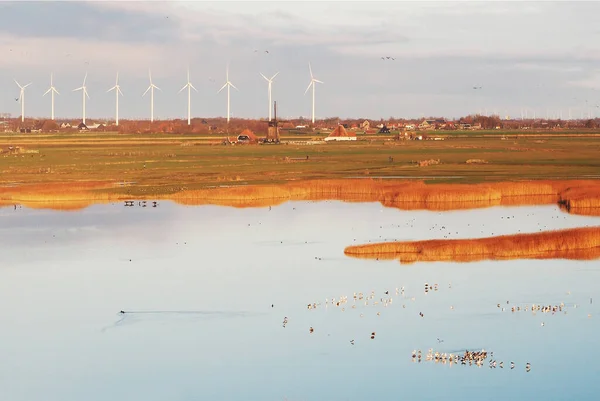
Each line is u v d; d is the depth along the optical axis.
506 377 59.06
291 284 83.06
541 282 82.62
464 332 68.31
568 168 175.12
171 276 87.25
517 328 69.06
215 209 130.50
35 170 178.88
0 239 106.94
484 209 127.81
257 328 70.00
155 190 147.88
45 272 89.56
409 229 110.31
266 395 56.72
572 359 62.47
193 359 63.38
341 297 78.06
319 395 56.75
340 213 124.81
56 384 58.84
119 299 78.94
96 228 114.31
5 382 59.50
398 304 75.81
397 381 58.56
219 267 90.62
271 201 139.00
